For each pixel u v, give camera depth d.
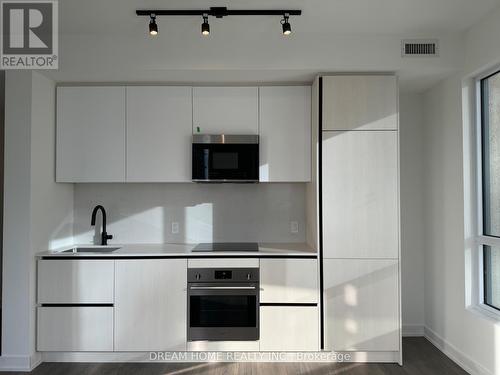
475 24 2.78
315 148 3.06
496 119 2.78
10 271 2.88
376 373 2.82
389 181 2.96
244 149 3.18
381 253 2.95
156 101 3.23
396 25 2.80
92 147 3.22
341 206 2.97
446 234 3.19
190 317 2.98
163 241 3.59
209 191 3.61
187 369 2.89
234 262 2.99
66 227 3.47
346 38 2.95
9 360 2.85
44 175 3.07
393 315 2.94
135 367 2.92
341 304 2.95
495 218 2.79
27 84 2.89
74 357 3.01
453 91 3.07
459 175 2.99
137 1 2.46
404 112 3.64
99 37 2.96
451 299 3.11
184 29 2.86
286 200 3.60
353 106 2.98
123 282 2.98
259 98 3.23
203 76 3.09
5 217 2.88
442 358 3.09
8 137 2.88
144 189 3.61
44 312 2.96
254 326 2.97
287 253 2.98
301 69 2.94
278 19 2.69
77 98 3.22
